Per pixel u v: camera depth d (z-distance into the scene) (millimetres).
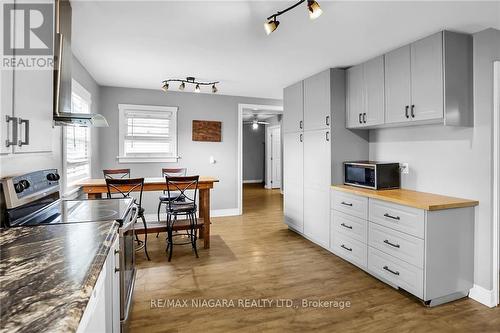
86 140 3842
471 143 2467
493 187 2336
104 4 2043
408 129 3074
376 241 2750
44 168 2395
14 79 1212
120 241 1712
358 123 3301
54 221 1673
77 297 733
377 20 2250
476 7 2029
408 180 3076
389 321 2117
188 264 3176
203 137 5320
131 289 2055
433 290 2279
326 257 3389
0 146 1112
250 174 11016
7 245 1154
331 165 3463
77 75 3312
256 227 4711
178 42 2748
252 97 5641
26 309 667
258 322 2100
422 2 1978
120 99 4770
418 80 2574
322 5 2033
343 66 3439
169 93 5074
